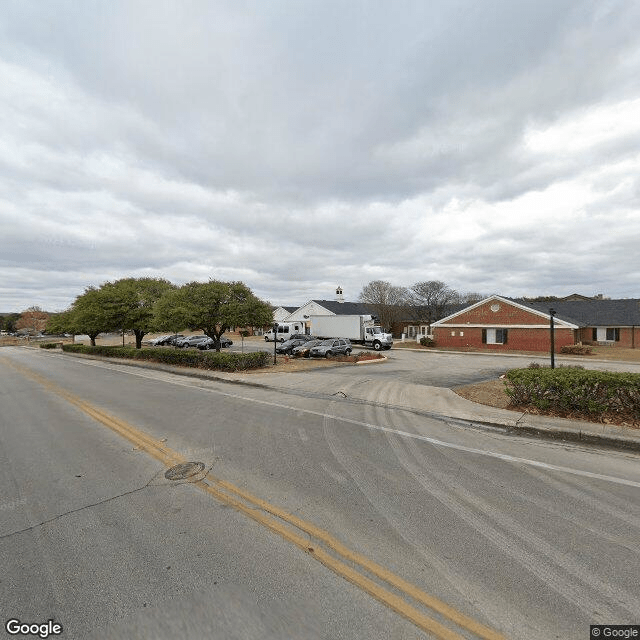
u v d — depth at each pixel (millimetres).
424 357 25828
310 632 2285
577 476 4691
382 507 3873
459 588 2650
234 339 49562
